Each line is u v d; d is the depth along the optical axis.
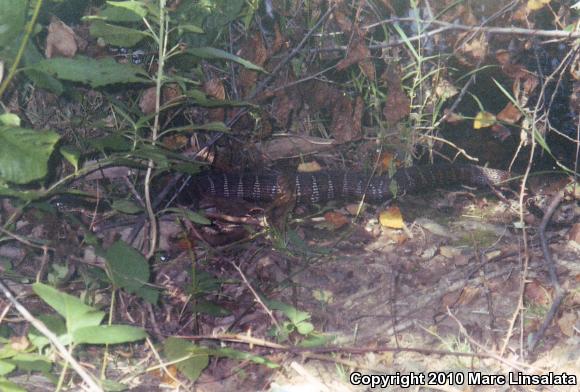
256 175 1.28
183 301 0.99
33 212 1.03
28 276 0.99
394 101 1.25
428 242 1.15
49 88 0.91
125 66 0.90
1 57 0.89
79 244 1.04
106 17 0.93
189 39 1.19
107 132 1.18
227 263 1.07
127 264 0.90
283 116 1.29
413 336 0.94
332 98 1.27
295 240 1.06
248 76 1.24
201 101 0.97
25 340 0.84
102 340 0.78
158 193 1.19
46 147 0.82
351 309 1.00
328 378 0.87
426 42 1.26
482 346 0.91
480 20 1.29
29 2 0.91
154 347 0.91
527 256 0.99
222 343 0.92
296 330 0.94
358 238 1.17
